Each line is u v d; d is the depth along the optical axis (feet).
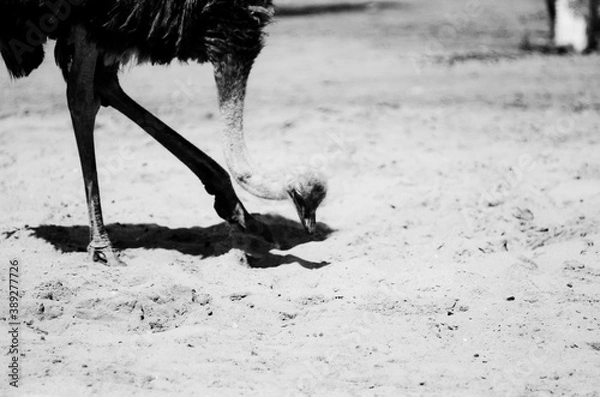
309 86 160.66
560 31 206.49
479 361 56.80
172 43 67.62
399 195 91.86
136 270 68.23
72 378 52.60
